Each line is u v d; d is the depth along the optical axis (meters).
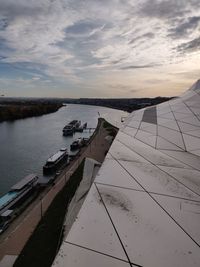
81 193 24.31
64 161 58.84
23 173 49.59
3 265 19.59
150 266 5.07
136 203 7.47
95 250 5.38
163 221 6.69
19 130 104.81
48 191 36.09
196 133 17.86
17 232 24.64
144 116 22.70
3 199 33.31
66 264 4.94
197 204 7.83
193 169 11.88
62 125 124.69
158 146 15.60
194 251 5.64
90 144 73.25
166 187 8.91
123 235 5.94
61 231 21.72
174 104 25.31
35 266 18.67
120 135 16.78
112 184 8.52
